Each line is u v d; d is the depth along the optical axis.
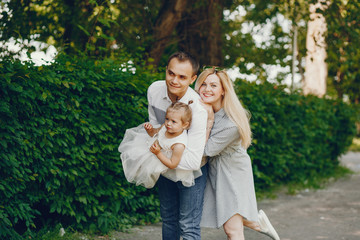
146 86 4.90
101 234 4.52
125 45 7.65
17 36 5.57
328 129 9.70
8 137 3.57
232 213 3.30
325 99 10.05
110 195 4.64
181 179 2.97
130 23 8.00
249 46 10.92
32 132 3.86
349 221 5.77
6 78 3.46
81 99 4.27
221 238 4.74
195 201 3.13
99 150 4.48
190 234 3.11
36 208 4.53
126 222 4.88
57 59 4.23
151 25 8.03
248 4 9.34
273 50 11.19
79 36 7.04
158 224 5.17
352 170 11.13
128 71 4.88
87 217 4.68
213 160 3.41
